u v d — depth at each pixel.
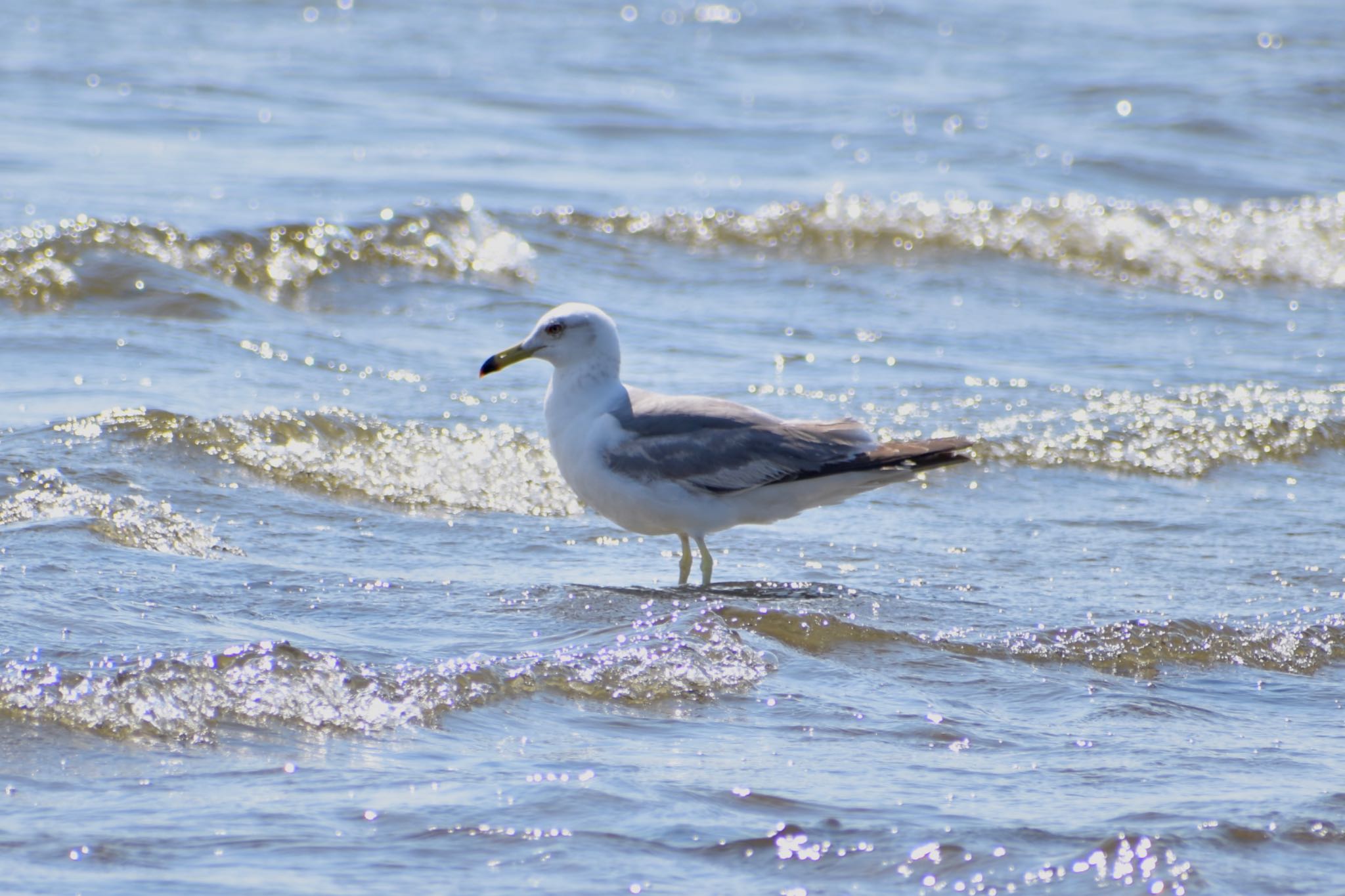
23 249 19.42
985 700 8.92
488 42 40.34
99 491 12.18
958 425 15.59
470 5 44.56
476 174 27.31
